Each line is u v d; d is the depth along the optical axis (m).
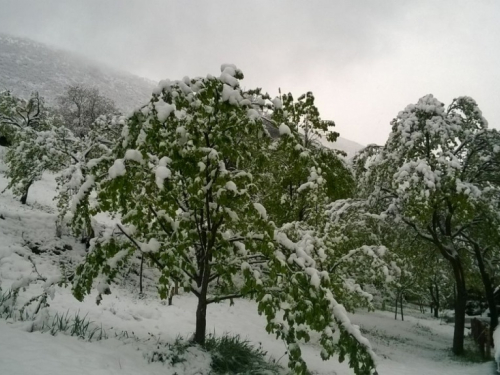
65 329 5.87
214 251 6.14
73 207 5.69
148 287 13.93
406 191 11.41
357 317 18.83
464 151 13.27
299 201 10.73
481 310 23.67
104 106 42.56
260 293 5.46
